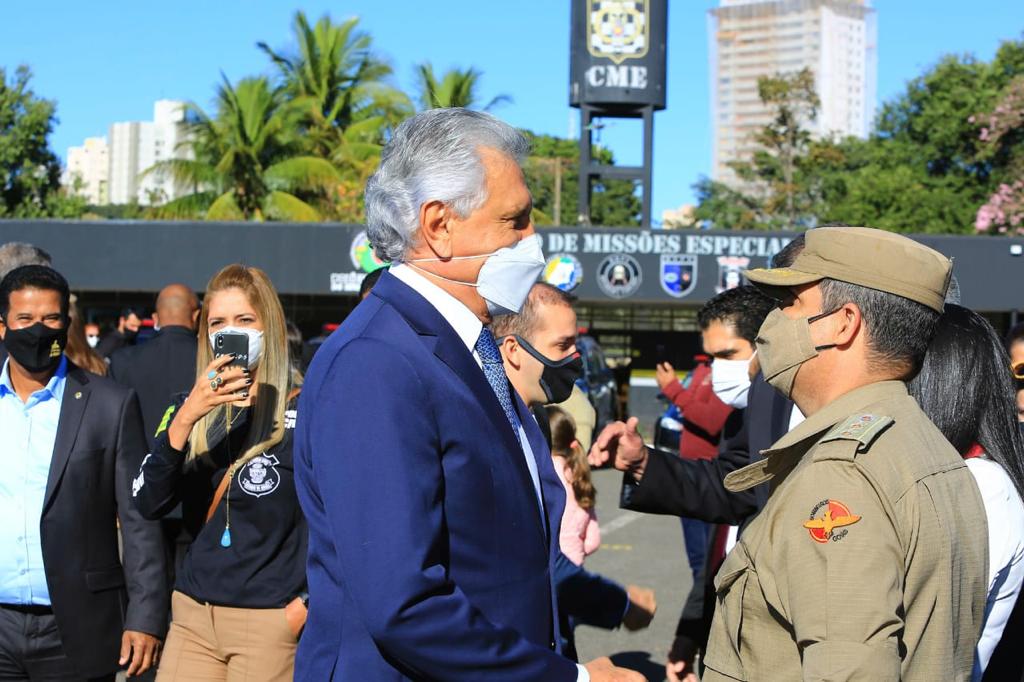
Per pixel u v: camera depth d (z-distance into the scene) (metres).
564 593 2.75
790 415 3.21
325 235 20.42
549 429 3.54
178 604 3.42
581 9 22.77
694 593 3.66
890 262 2.04
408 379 1.88
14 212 35.75
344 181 29.42
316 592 1.98
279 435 3.35
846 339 2.06
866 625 1.77
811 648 1.81
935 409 2.37
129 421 3.64
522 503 2.02
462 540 1.92
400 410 1.86
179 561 4.27
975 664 2.24
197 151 30.09
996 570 2.23
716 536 3.63
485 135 2.05
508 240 2.05
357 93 33.34
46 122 36.47
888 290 2.03
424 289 2.06
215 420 3.43
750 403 3.34
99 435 3.57
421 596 1.77
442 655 1.78
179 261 20.42
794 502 1.93
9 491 3.47
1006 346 3.67
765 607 1.99
